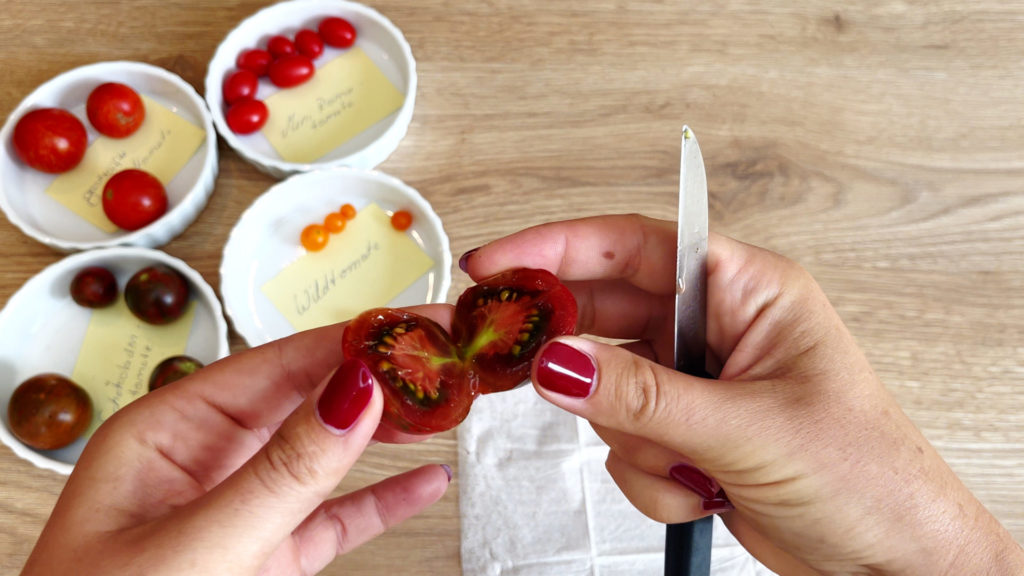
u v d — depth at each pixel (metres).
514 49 0.71
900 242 0.68
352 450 0.46
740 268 0.54
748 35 0.72
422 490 0.57
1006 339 0.66
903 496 0.50
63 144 0.65
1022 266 0.68
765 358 0.53
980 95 0.71
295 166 0.66
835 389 0.51
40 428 0.60
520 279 0.52
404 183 0.67
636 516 0.63
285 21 0.70
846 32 0.72
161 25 0.71
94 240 0.66
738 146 0.70
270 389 0.54
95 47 0.70
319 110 0.70
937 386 0.66
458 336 0.51
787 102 0.71
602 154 0.69
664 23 0.72
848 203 0.69
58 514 0.49
